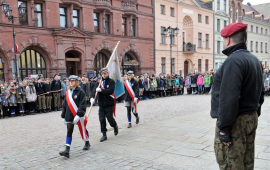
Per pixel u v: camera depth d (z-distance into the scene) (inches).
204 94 784.3
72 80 202.4
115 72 294.8
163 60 1178.6
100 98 247.0
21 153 210.2
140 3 1040.8
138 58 1040.2
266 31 1947.6
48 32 762.2
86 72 853.2
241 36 100.0
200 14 1365.7
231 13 1617.9
